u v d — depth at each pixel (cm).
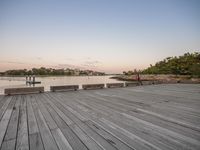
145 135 341
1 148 280
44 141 310
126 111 565
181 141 311
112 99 836
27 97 920
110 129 378
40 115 508
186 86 1606
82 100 809
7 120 451
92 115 509
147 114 522
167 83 2044
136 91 1211
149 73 10000
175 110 580
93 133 352
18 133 352
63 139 320
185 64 7612
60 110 581
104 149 278
